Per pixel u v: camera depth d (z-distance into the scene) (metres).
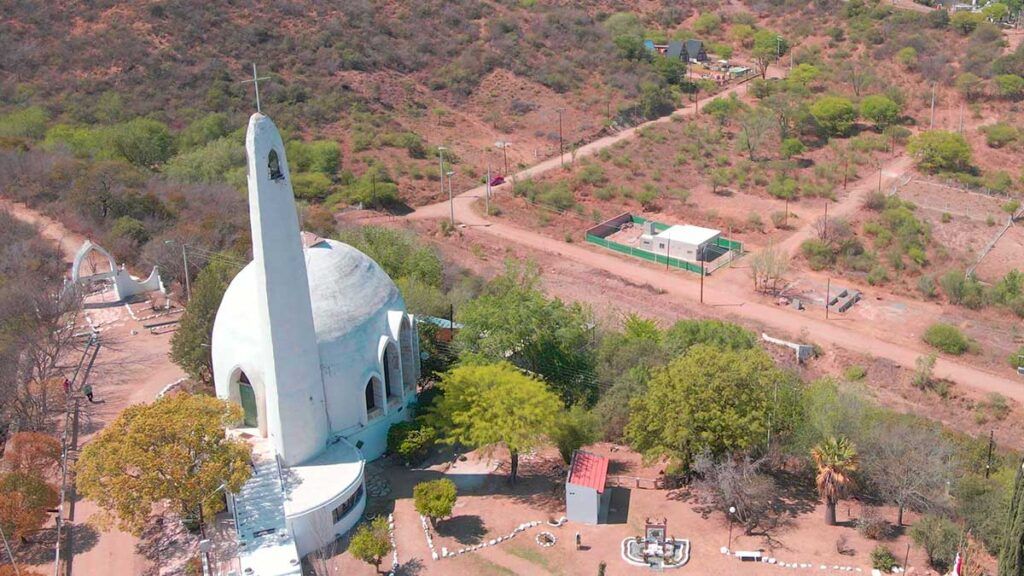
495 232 114.31
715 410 51.69
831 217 114.62
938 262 104.06
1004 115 151.12
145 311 77.25
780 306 93.81
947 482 51.12
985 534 47.94
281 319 48.66
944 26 184.62
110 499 45.56
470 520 51.53
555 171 133.88
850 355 83.12
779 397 55.00
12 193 97.88
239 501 48.81
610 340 68.38
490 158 138.38
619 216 118.38
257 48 153.50
